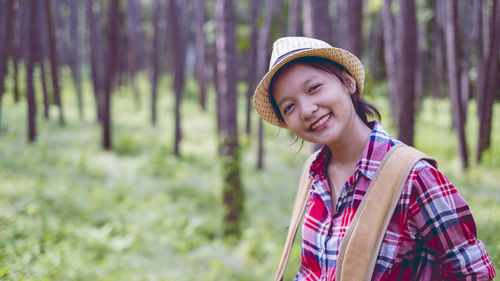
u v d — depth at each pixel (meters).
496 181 7.83
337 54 1.07
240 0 20.91
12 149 9.24
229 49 6.95
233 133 6.80
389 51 12.69
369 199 0.97
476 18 9.88
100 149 11.80
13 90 13.84
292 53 1.06
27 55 10.80
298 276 1.20
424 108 19.64
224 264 5.25
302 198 1.28
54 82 13.94
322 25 4.59
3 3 11.91
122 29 25.59
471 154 10.65
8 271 2.64
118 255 5.14
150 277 4.49
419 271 0.97
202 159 11.94
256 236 6.30
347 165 1.10
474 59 14.96
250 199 8.53
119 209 7.07
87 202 7.03
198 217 7.23
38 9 12.16
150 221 6.69
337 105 1.04
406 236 0.96
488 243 3.37
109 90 12.07
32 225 4.91
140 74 30.52
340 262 0.97
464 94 12.95
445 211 0.92
